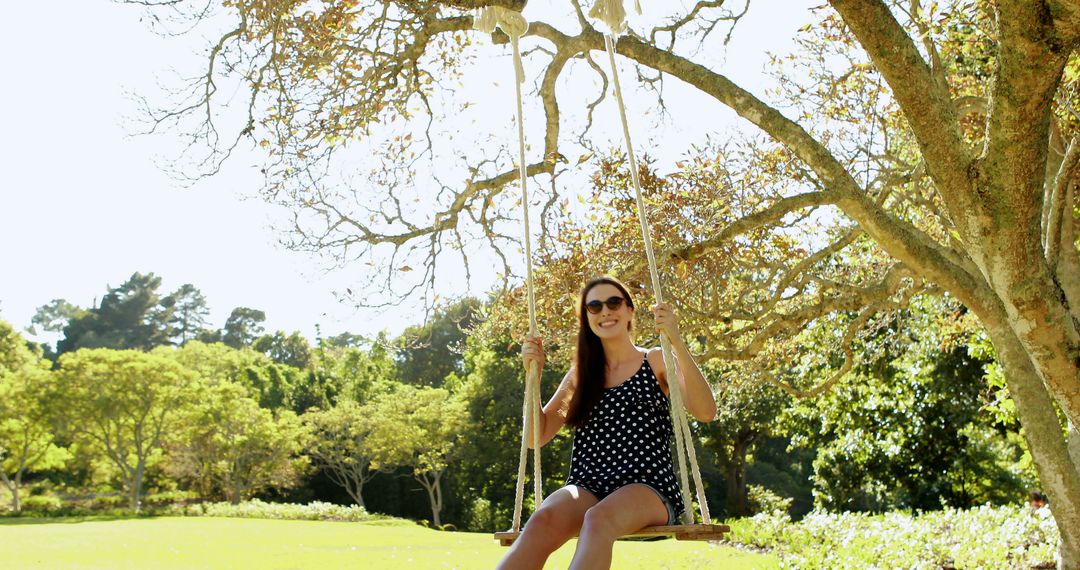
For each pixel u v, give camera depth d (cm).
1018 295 554
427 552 1697
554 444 3716
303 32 739
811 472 4500
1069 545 735
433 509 4088
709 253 809
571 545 1562
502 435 3838
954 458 2069
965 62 1027
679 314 820
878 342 1505
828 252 860
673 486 379
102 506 4219
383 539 2134
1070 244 822
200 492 4528
